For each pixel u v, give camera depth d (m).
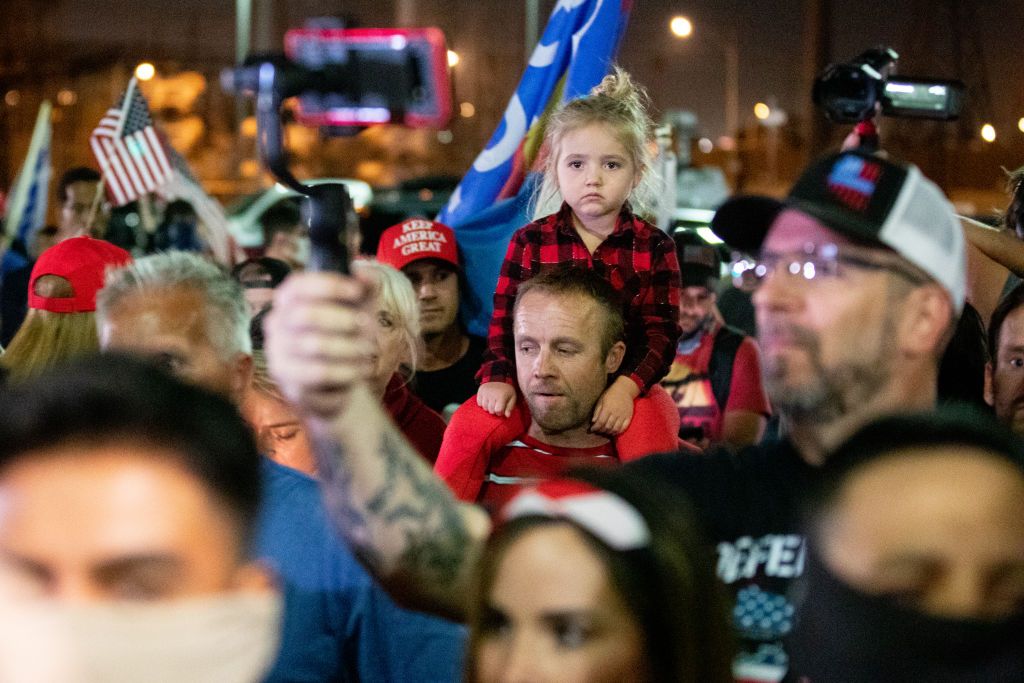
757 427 6.16
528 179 5.79
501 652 1.82
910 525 1.83
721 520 2.33
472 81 31.30
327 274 1.89
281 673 2.83
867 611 1.84
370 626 2.88
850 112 4.19
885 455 1.88
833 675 1.88
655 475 2.37
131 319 3.18
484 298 5.93
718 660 1.83
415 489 2.15
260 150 2.07
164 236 9.88
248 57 2.11
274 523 2.91
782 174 29.50
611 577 1.78
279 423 3.37
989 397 3.60
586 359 3.86
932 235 2.36
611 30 5.69
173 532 1.60
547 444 4.07
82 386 1.63
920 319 2.36
